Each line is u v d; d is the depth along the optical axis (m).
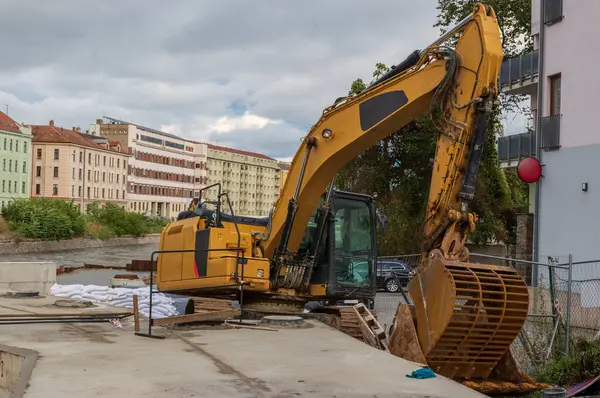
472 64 9.71
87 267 40.09
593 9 21.56
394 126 11.05
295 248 13.10
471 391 7.18
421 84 10.38
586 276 21.61
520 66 27.55
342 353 9.05
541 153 23.88
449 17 40.69
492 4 39.41
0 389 8.74
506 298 9.11
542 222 23.78
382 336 11.28
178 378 7.43
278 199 13.01
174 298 14.51
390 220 39.84
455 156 9.71
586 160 21.86
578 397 11.10
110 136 144.62
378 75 44.78
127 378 7.37
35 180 118.38
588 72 21.78
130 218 104.88
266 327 11.16
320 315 12.16
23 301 14.47
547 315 13.45
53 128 121.56
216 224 13.52
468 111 9.68
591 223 21.67
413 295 9.52
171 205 163.38
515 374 9.59
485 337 9.20
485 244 40.59
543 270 22.95
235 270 12.62
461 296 8.92
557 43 23.20
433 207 9.80
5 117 103.06
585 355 12.49
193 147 176.75
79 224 88.56
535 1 27.11
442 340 9.03
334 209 13.96
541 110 23.97
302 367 8.16
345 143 11.58
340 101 11.88
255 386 7.17
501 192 41.53
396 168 43.41
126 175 140.75
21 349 8.83
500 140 28.34
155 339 9.95
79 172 121.69
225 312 11.38
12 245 74.38
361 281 14.12
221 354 8.85
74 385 7.02
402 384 7.41
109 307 13.77
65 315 12.02
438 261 9.21
